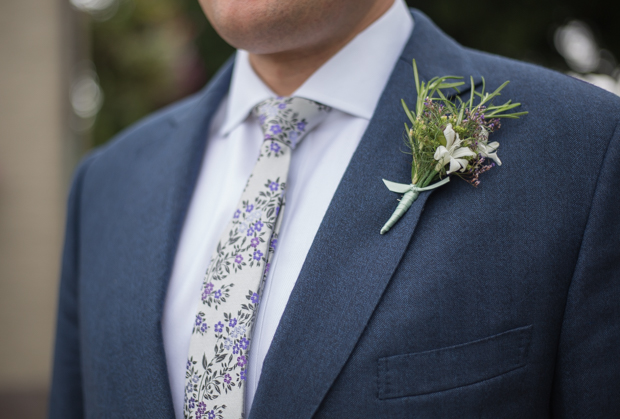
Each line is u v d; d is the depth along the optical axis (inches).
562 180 21.1
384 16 24.7
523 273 20.7
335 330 20.7
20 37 75.1
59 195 76.6
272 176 23.4
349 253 21.4
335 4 22.4
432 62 24.1
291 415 20.6
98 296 25.4
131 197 26.4
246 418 21.5
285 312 21.2
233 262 22.6
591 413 21.0
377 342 20.5
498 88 22.0
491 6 62.7
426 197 21.4
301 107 24.2
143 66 102.8
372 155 22.5
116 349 24.0
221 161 26.2
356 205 21.9
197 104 27.7
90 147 106.1
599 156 21.2
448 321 20.5
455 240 20.9
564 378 21.4
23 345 76.0
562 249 20.9
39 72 75.5
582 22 63.4
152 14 103.1
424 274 20.7
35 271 76.5
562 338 21.2
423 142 21.3
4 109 75.5
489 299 20.6
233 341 21.7
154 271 24.2
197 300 23.6
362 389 20.5
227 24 22.7
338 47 24.4
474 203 21.1
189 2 77.6
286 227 23.0
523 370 20.8
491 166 21.3
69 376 28.7
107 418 23.7
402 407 20.3
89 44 100.8
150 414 22.6
